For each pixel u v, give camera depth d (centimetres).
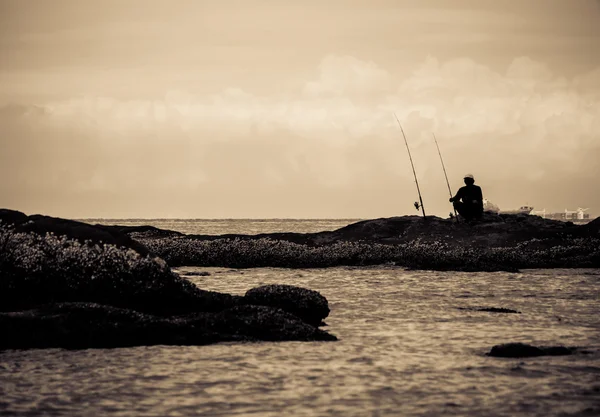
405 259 12381
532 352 5300
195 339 5659
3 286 6228
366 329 6462
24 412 3981
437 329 6462
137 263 6406
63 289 6275
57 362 5044
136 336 5578
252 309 6003
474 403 4128
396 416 3919
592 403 4112
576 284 10006
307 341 5816
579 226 13562
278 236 13975
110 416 3919
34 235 6544
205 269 12262
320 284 10069
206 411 4006
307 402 4166
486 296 8781
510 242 12925
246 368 4909
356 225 14025
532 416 3903
